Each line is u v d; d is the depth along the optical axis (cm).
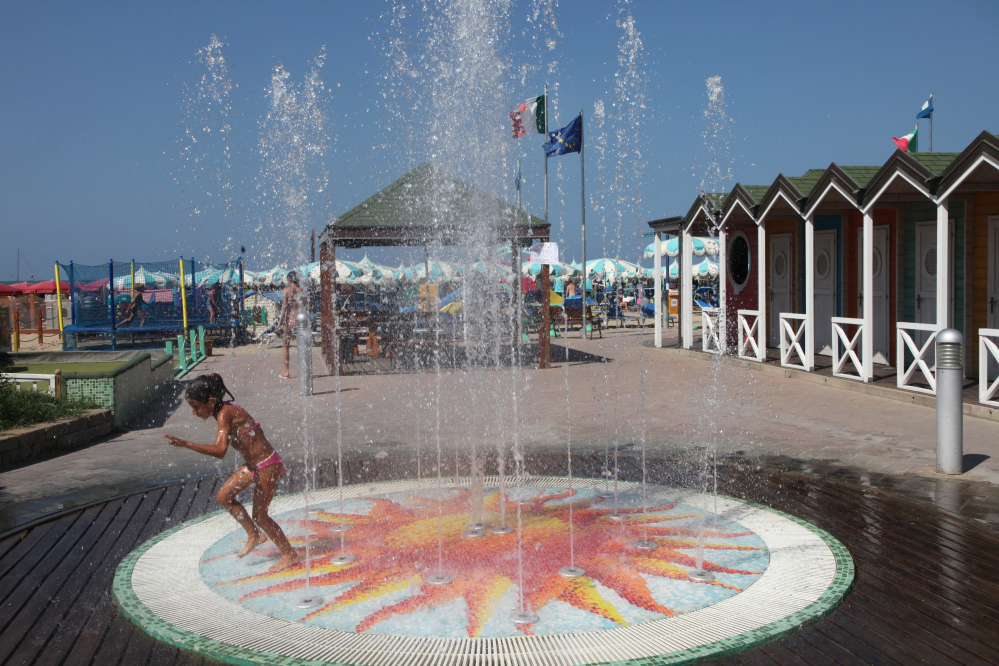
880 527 542
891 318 1334
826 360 1482
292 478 732
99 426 960
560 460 781
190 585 452
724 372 1449
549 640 371
